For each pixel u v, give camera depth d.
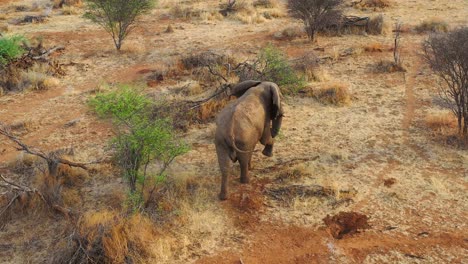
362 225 8.02
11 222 8.36
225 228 8.02
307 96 13.45
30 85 15.08
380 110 12.61
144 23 23.02
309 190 8.82
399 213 8.28
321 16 19.20
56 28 22.20
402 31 20.25
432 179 9.16
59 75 16.19
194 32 21.33
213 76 14.93
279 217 8.27
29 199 8.61
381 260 7.22
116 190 9.19
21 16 24.56
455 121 11.52
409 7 24.83
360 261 7.23
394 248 7.46
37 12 25.66
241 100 8.84
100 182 9.56
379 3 25.14
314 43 19.02
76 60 17.88
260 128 8.77
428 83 14.34
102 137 11.73
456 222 8.00
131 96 9.25
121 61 17.73
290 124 11.92
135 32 21.48
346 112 12.54
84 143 11.45
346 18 20.61
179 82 15.10
